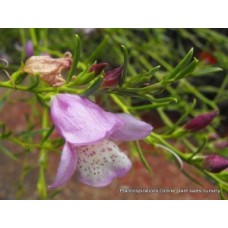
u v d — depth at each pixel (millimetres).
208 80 265
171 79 80
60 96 77
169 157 120
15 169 244
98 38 204
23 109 285
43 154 135
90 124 74
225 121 257
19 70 81
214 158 98
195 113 175
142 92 79
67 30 189
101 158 78
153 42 198
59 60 80
